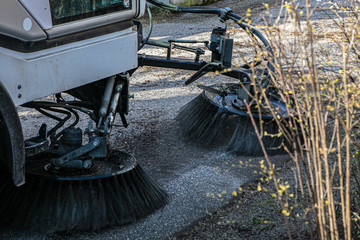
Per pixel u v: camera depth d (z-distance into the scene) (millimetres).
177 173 4773
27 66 3131
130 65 3900
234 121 5320
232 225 3795
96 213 3678
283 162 4973
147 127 5922
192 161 5059
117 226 3756
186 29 11703
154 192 4082
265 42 5031
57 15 3230
